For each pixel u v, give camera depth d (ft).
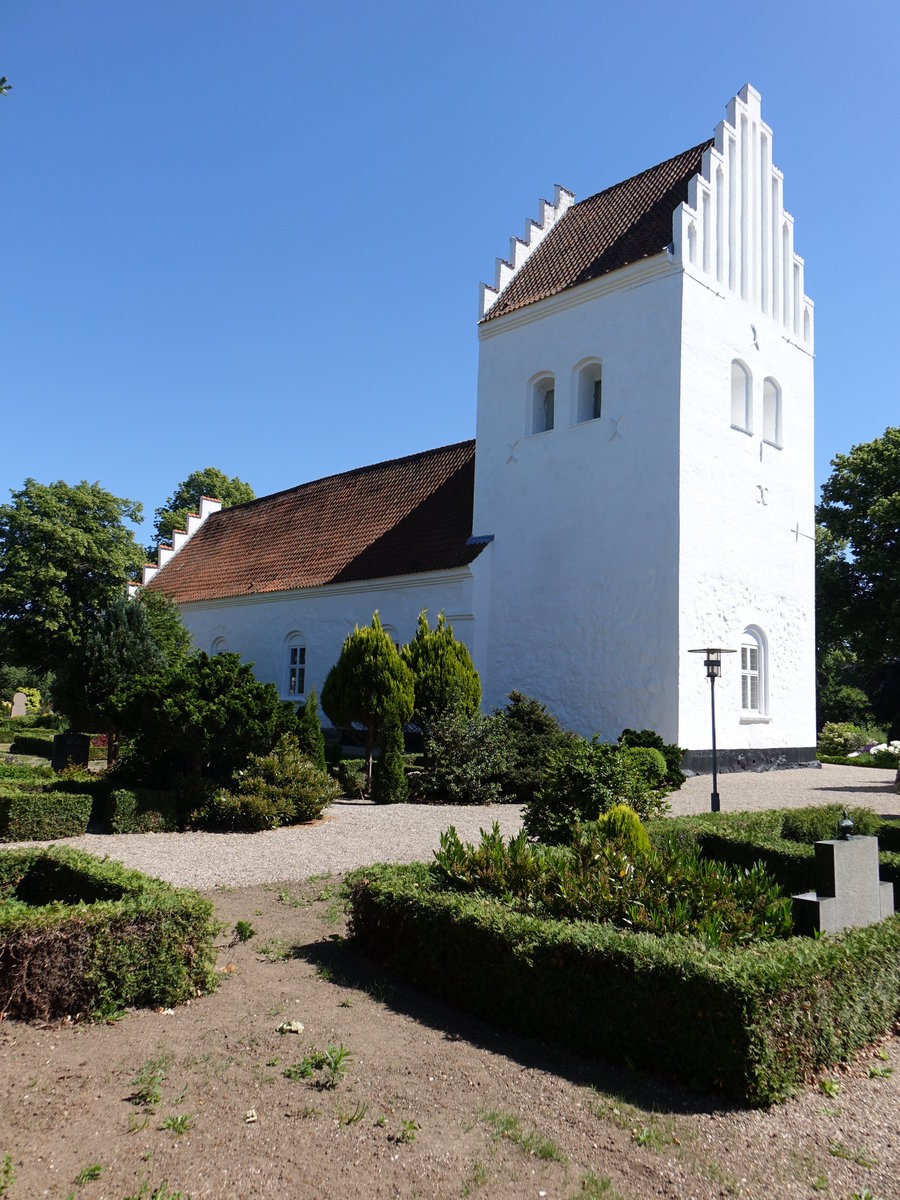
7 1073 14.28
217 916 24.44
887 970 17.21
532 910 19.33
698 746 60.54
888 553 102.32
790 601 70.79
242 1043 15.65
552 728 55.31
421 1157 11.98
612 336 67.15
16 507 104.06
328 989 18.70
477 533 75.25
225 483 188.85
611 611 64.08
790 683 70.18
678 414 61.82
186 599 105.70
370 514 93.25
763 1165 12.09
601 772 31.58
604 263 69.56
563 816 30.60
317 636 87.66
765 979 14.19
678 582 60.29
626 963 15.43
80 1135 12.30
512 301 76.54
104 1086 13.85
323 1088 13.96
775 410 72.64
